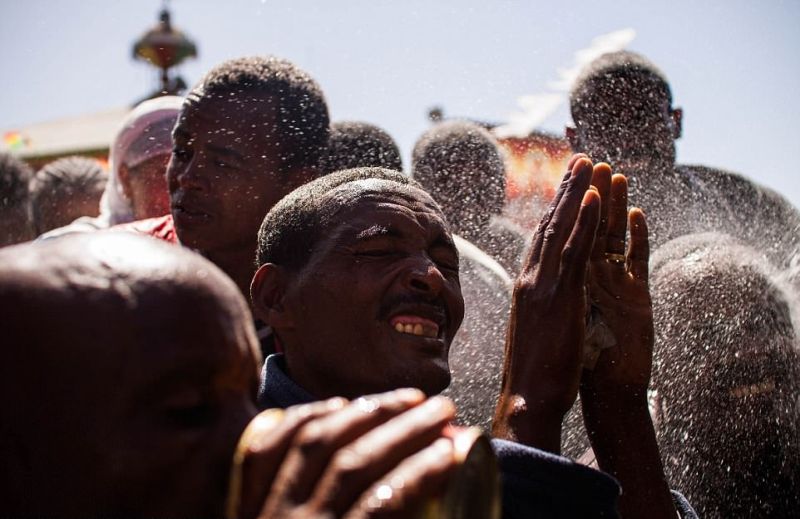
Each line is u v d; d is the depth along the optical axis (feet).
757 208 8.84
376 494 2.01
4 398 2.19
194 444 2.28
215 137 7.27
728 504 6.61
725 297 6.87
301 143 7.54
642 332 5.42
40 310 2.21
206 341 2.29
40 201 12.04
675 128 9.43
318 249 5.12
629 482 5.33
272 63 7.73
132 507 2.23
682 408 6.73
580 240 4.91
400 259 5.04
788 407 6.70
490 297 7.26
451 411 2.21
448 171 9.19
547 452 4.42
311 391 5.08
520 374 4.84
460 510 2.25
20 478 2.20
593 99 9.00
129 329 2.22
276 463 2.15
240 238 7.26
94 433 2.20
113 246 2.31
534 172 9.89
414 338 4.95
